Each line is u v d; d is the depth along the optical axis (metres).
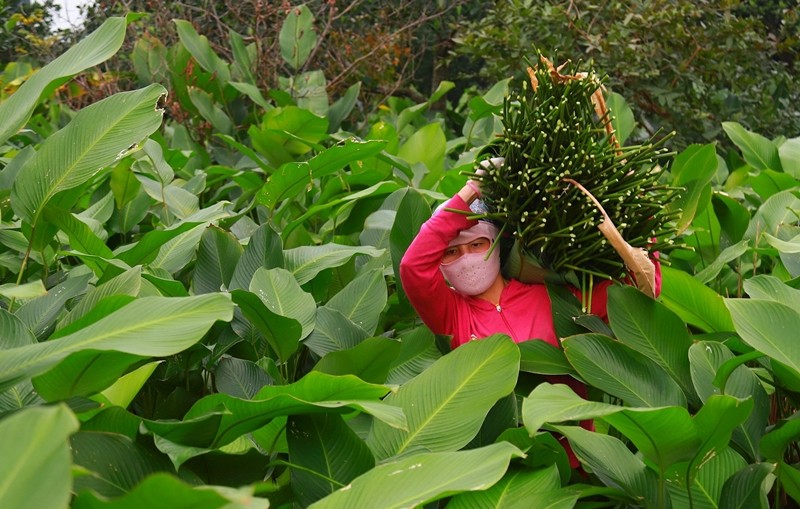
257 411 2.45
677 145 8.46
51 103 8.23
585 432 2.74
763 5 11.42
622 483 2.64
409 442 2.65
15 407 2.60
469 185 3.18
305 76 8.30
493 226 3.22
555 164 3.03
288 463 2.51
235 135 7.76
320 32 9.68
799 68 9.62
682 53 8.45
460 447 2.61
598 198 3.03
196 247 3.91
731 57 8.69
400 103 9.27
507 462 2.15
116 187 4.65
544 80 3.16
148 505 1.68
